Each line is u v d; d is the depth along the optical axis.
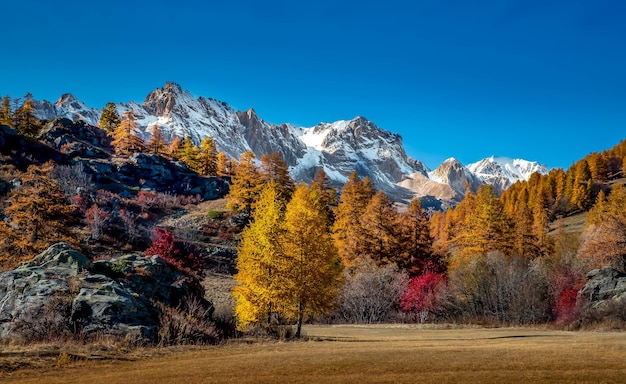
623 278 39.72
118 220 67.75
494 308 46.78
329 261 26.19
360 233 55.59
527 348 18.08
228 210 79.06
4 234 36.97
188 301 24.77
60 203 43.34
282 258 25.44
